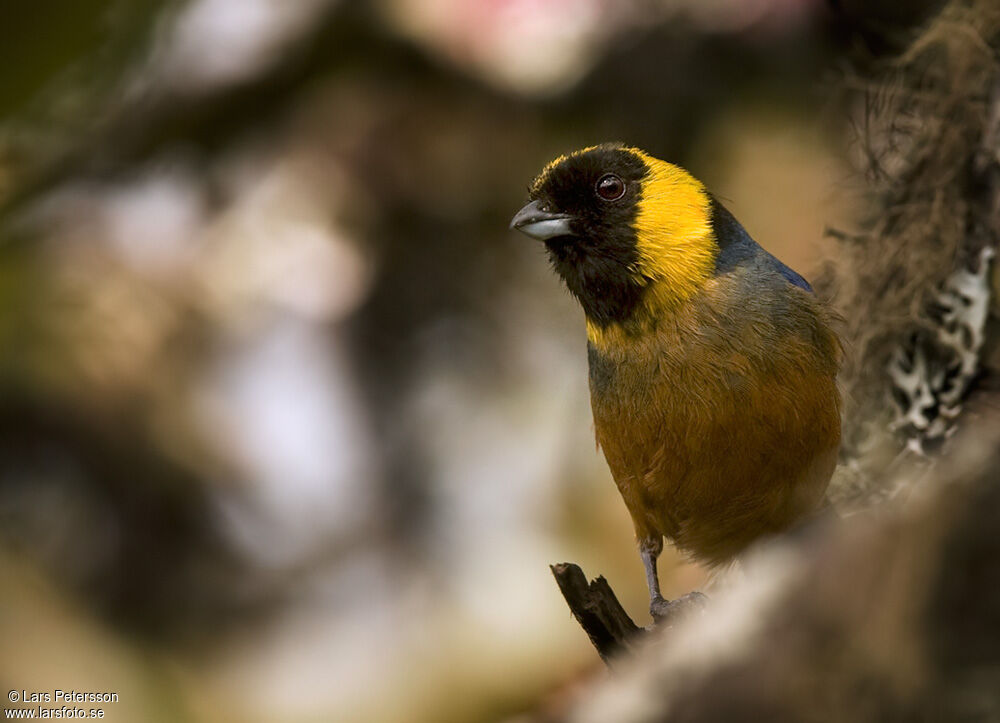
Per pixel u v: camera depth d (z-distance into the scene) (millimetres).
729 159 12398
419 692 11438
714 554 7191
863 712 3643
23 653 10742
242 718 11508
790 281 6902
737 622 3855
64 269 12148
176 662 11750
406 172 13617
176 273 12945
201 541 12586
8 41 3711
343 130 13305
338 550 12531
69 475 12469
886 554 3719
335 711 11461
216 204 13109
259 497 12789
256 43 12266
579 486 12477
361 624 12055
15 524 12188
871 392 7324
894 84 7711
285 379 13156
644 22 12602
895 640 3652
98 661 11039
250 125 12758
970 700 3566
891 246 7461
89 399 12445
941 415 6863
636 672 3969
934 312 7039
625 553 12062
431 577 12164
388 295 13672
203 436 12734
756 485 6727
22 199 6430
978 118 7086
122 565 12352
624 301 6961
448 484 12695
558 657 11422
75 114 5969
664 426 6785
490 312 13688
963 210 7066
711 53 12500
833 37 10484
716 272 6871
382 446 13031
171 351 12906
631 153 7332
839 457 7391
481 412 13133
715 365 6645
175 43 10664
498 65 12984
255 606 12273
